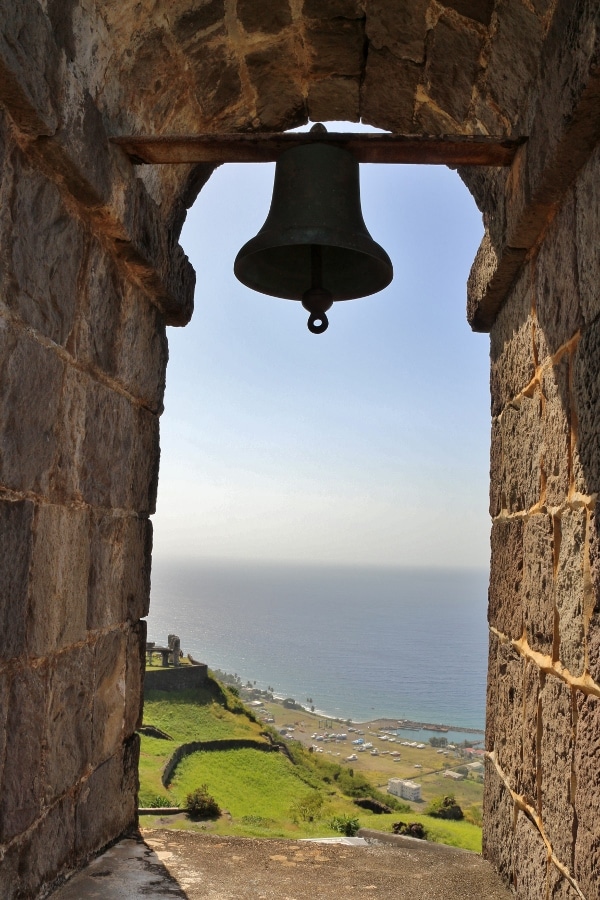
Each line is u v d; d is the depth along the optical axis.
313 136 2.43
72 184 2.16
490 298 3.06
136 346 2.95
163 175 2.95
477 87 2.69
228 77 2.98
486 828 3.03
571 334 2.09
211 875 2.58
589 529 1.89
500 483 3.08
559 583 2.17
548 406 2.35
